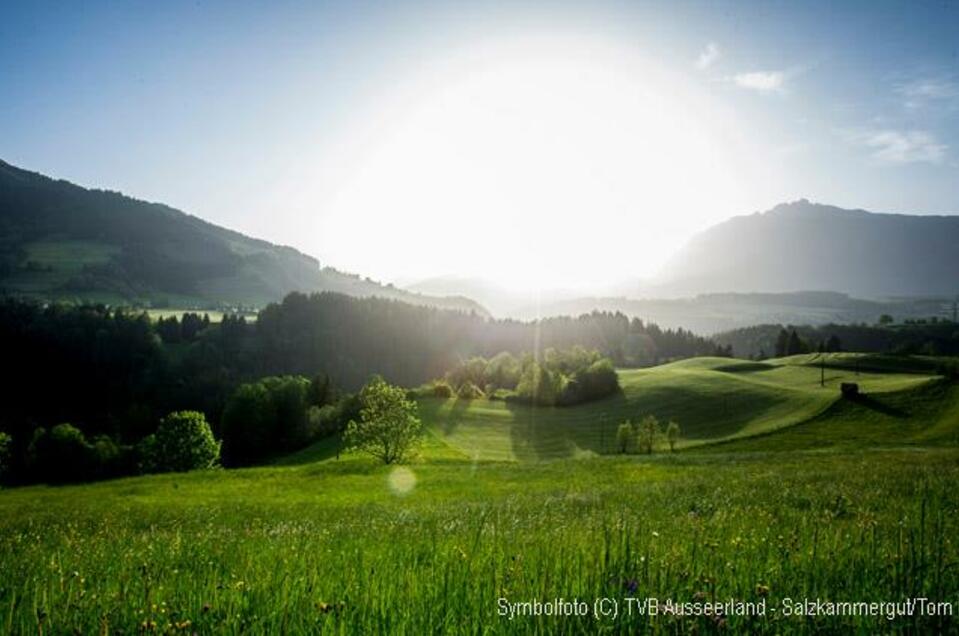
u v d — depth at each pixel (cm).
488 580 412
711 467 3177
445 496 2459
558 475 3328
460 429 10731
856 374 15200
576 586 388
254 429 11919
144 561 624
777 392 12388
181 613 370
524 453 9650
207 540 880
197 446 9019
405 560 525
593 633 322
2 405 15312
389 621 341
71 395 16262
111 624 357
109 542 935
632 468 3428
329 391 14312
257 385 12325
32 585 459
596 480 2812
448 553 534
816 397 11644
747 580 409
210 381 17262
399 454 6594
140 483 4388
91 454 10781
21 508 2847
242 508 2266
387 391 6662
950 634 321
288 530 1101
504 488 2725
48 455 10650
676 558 475
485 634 319
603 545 516
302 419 12188
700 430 10925
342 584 425
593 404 12938
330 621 332
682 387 13262
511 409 12538
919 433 9375
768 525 765
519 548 584
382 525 1130
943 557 441
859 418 10325
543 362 16175
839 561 454
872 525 624
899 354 18912
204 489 3691
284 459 10269
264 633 332
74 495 3656
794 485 1670
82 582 462
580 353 16575
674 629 324
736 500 1329
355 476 4094
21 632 338
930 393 11056
